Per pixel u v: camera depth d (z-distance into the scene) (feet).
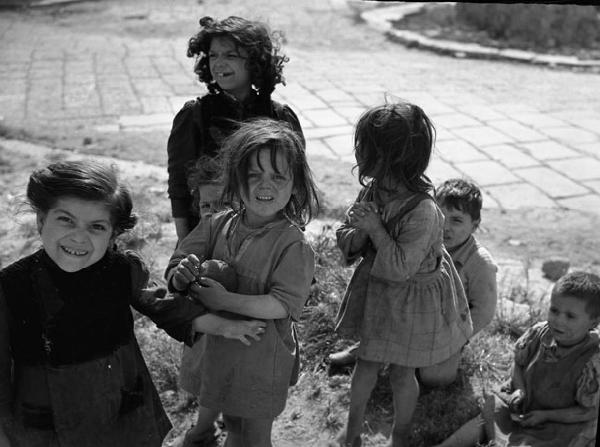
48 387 6.63
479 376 10.99
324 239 14.46
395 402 9.08
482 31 44.55
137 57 39.11
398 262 7.84
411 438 9.75
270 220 7.56
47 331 6.52
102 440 6.94
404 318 8.29
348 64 38.14
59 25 47.60
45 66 37.11
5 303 6.46
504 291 14.53
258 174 7.12
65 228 6.33
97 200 6.34
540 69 37.70
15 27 46.88
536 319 12.60
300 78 34.88
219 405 7.76
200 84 33.53
